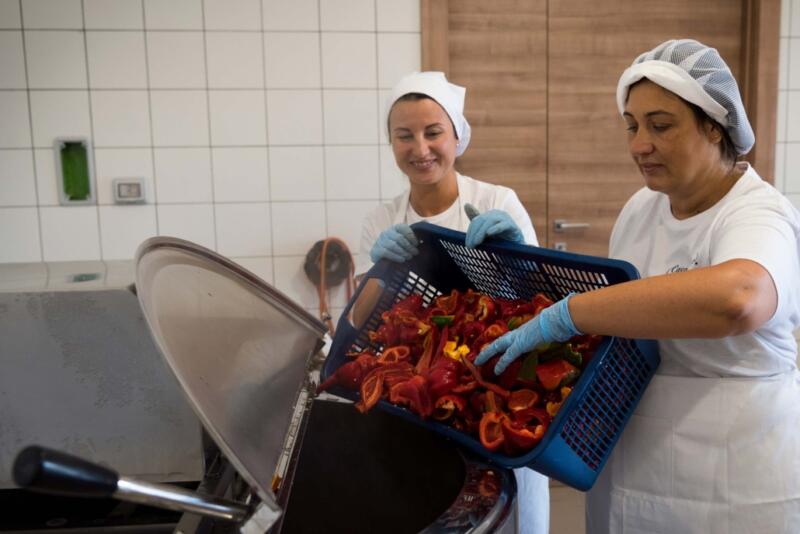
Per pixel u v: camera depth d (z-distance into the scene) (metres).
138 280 0.62
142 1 1.91
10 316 0.71
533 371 0.82
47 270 0.88
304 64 1.98
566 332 0.77
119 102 1.94
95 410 0.75
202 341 0.69
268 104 1.99
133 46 1.92
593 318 0.75
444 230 1.00
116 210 1.99
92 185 1.96
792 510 0.96
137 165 1.98
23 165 1.94
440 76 1.33
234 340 0.78
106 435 0.75
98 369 0.73
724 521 0.96
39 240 1.98
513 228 0.95
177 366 0.56
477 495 0.76
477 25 2.07
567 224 2.20
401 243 1.04
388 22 1.99
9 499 0.78
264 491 0.53
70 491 0.47
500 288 1.05
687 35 2.14
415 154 1.29
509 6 2.07
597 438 0.82
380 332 1.03
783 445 0.96
